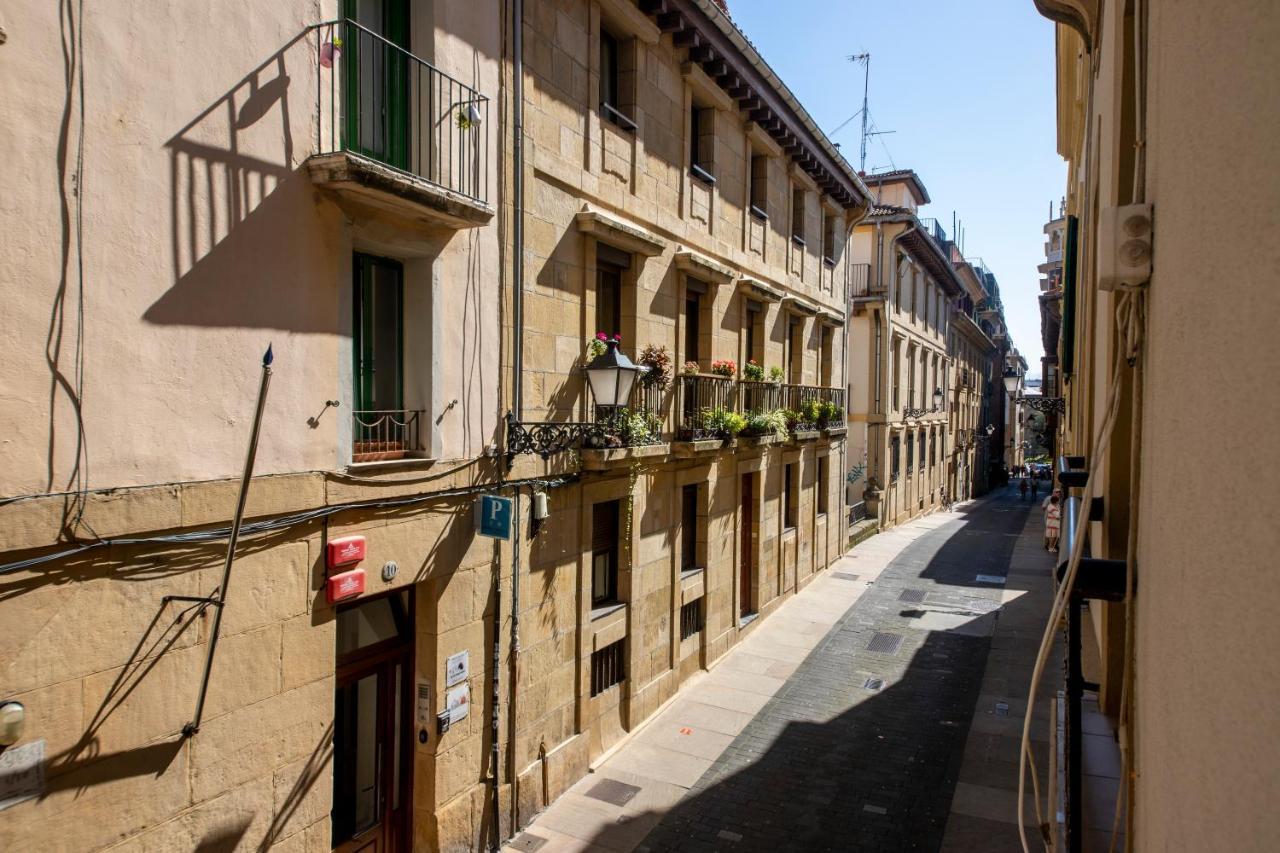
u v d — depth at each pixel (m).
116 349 5.15
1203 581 1.64
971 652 15.12
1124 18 4.35
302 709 6.52
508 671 9.00
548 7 9.37
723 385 13.72
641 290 11.39
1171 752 1.89
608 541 11.29
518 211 8.83
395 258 7.73
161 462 5.43
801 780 10.27
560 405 9.76
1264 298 1.34
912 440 32.91
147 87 5.29
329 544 6.68
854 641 15.86
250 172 5.97
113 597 5.15
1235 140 1.52
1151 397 2.39
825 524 21.47
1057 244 44.62
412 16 7.63
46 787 4.84
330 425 6.70
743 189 14.93
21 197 4.66
